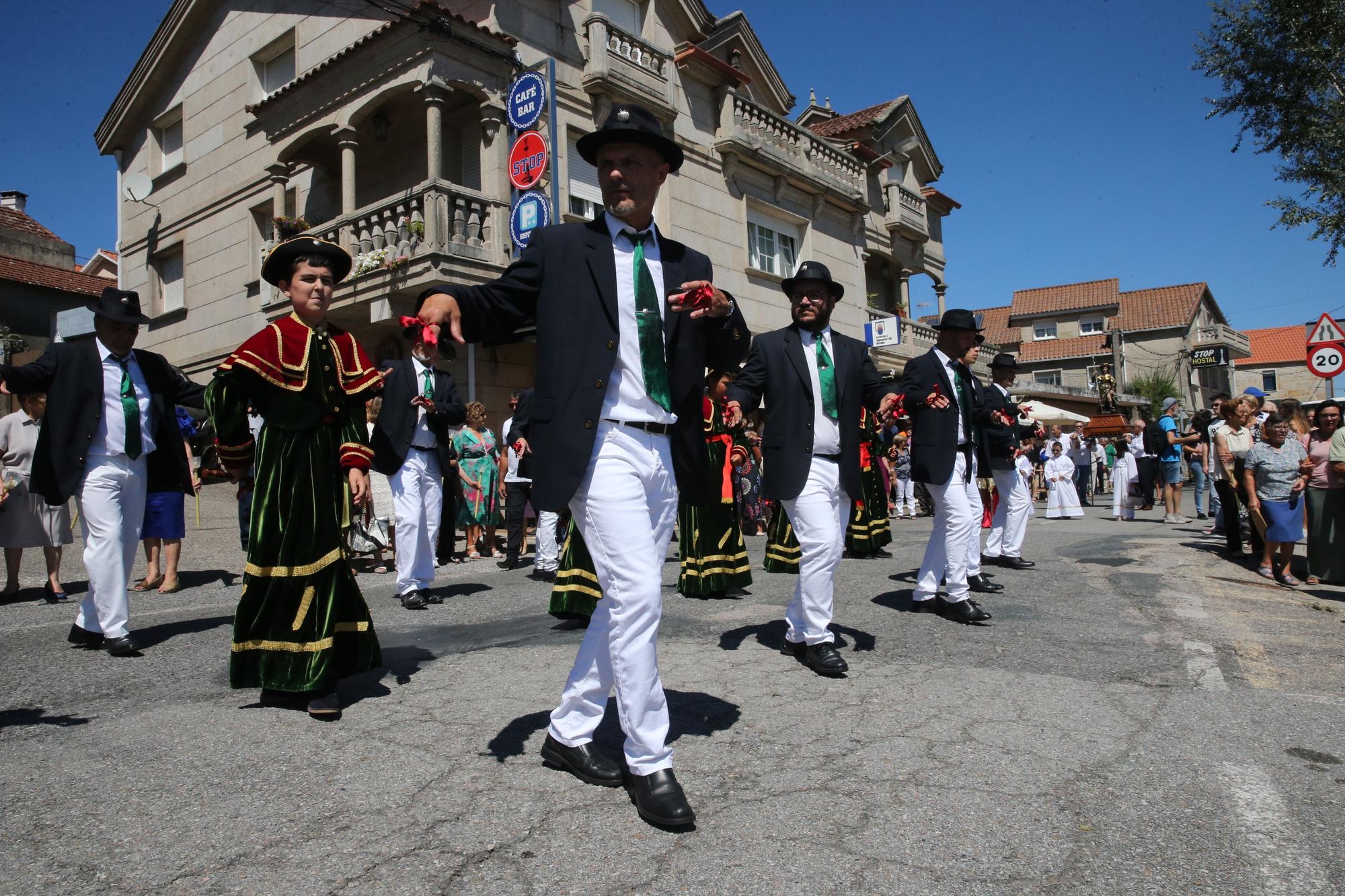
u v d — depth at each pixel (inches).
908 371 224.7
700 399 113.4
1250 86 576.4
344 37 554.6
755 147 663.1
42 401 265.4
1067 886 85.8
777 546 211.6
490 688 153.2
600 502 103.8
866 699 148.5
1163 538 434.6
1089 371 1653.5
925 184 983.6
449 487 272.7
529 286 106.7
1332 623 219.0
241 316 621.0
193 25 666.8
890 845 93.7
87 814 100.6
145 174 725.9
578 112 553.6
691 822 97.1
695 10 654.5
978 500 263.9
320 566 141.8
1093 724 135.9
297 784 109.6
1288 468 289.9
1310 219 557.0
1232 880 87.6
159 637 201.9
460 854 90.4
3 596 270.4
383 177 569.0
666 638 198.4
